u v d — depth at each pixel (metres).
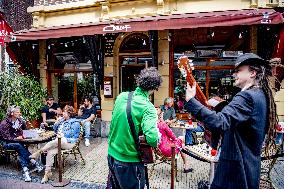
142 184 2.73
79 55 10.08
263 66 1.94
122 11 8.99
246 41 8.21
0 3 12.28
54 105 9.39
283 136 5.63
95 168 6.21
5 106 7.48
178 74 8.72
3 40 8.88
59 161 5.26
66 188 5.06
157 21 6.87
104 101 9.33
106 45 9.15
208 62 8.59
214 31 8.40
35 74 10.41
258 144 1.88
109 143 2.78
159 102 8.69
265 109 1.87
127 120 2.61
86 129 8.33
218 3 8.04
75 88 10.26
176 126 7.05
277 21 5.99
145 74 2.66
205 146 5.09
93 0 9.28
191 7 8.25
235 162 1.88
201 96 2.00
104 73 9.26
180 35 8.66
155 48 8.63
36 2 10.40
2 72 7.70
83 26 7.65
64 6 9.78
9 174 5.80
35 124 9.44
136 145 2.64
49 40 10.22
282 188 4.97
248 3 7.84
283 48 6.57
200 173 5.93
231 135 1.91
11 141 5.71
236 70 2.00
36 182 5.34
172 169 4.34
